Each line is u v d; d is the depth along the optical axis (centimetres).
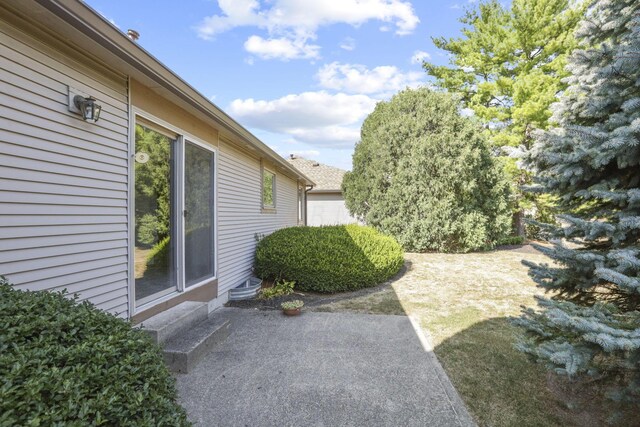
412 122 964
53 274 250
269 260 625
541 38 1231
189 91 378
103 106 295
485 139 1062
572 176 265
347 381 296
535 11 1206
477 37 1355
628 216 227
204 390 280
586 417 245
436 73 1474
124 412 133
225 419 242
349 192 1179
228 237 559
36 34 237
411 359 338
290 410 254
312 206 1669
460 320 451
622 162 233
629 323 205
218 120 458
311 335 404
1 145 217
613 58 237
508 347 362
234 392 277
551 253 257
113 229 306
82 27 240
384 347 367
